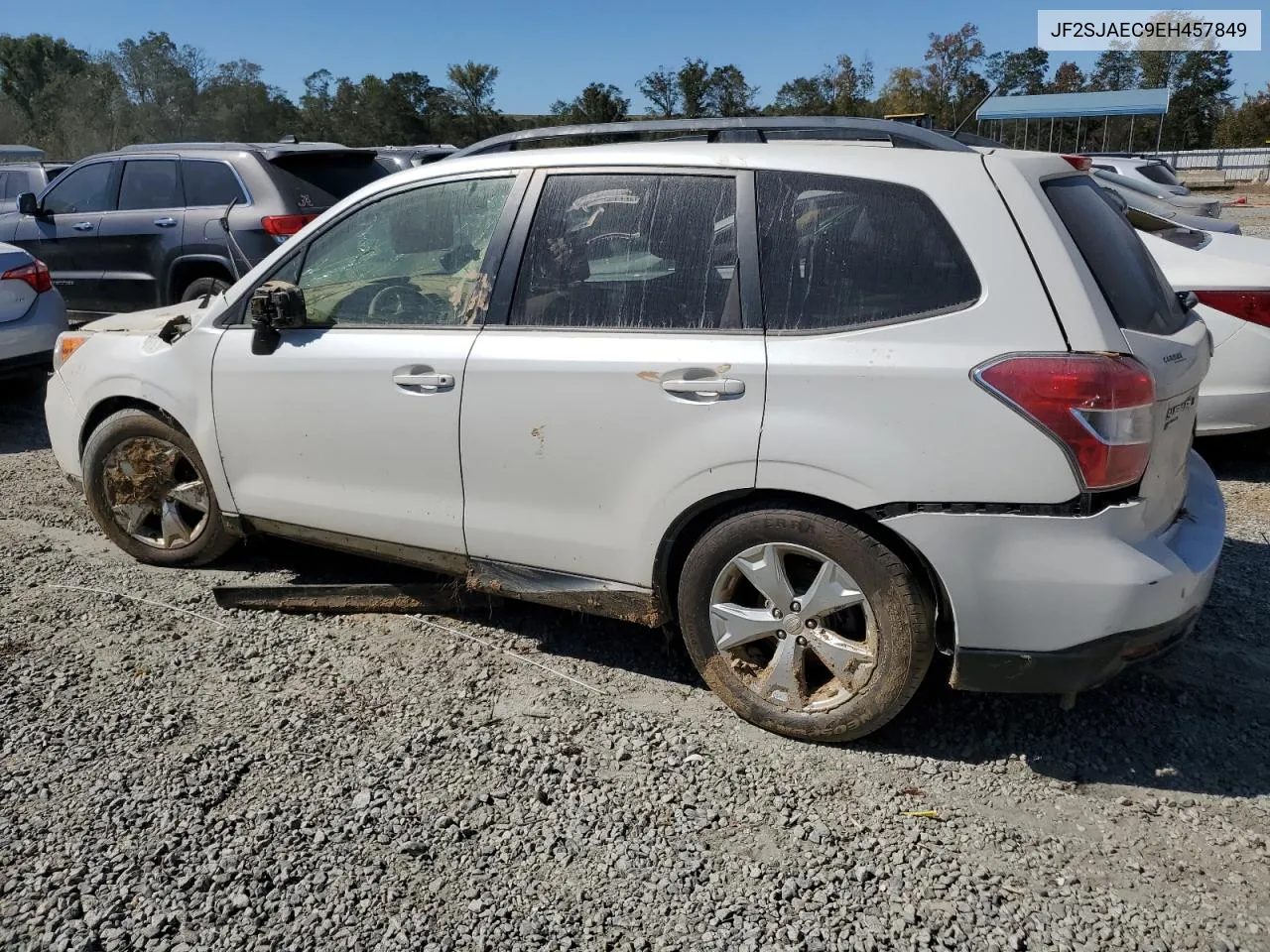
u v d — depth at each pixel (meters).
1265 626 3.97
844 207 3.06
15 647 3.83
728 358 3.07
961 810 2.94
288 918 2.51
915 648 3.01
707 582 3.24
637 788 3.03
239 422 4.04
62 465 4.79
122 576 4.48
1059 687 2.95
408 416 3.61
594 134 3.92
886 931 2.48
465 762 3.14
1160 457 2.92
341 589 4.07
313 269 3.96
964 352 2.83
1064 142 53.94
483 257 3.55
